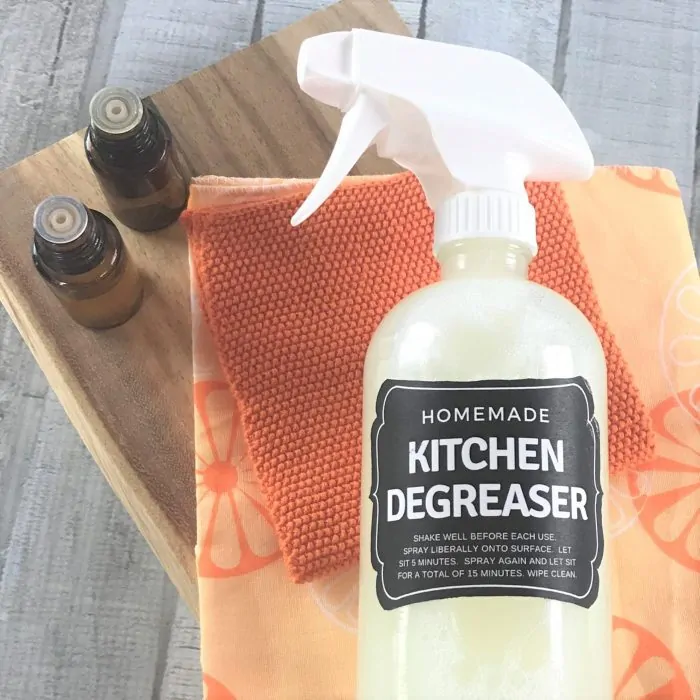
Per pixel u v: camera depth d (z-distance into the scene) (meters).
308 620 0.35
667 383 0.37
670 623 0.35
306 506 0.35
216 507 0.36
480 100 0.28
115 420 0.39
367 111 0.27
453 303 0.29
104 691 0.57
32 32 0.62
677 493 0.36
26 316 0.40
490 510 0.27
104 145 0.36
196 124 0.42
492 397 0.27
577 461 0.28
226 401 0.37
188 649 0.57
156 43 0.61
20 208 0.42
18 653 0.57
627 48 0.61
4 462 0.59
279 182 0.40
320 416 0.36
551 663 0.27
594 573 0.28
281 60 0.43
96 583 0.58
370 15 0.43
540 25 0.62
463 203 0.28
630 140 0.60
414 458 0.28
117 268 0.38
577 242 0.38
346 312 0.37
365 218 0.38
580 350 0.29
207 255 0.38
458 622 0.27
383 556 0.28
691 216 0.60
